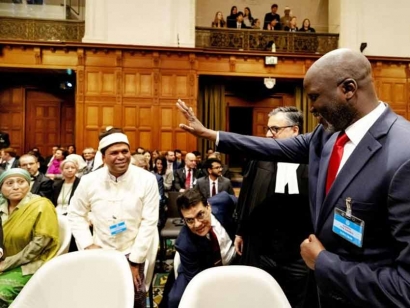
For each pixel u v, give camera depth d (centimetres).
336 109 101
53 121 1026
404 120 101
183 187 606
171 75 889
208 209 214
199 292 146
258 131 1046
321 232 107
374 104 102
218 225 223
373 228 95
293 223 198
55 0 902
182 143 893
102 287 169
